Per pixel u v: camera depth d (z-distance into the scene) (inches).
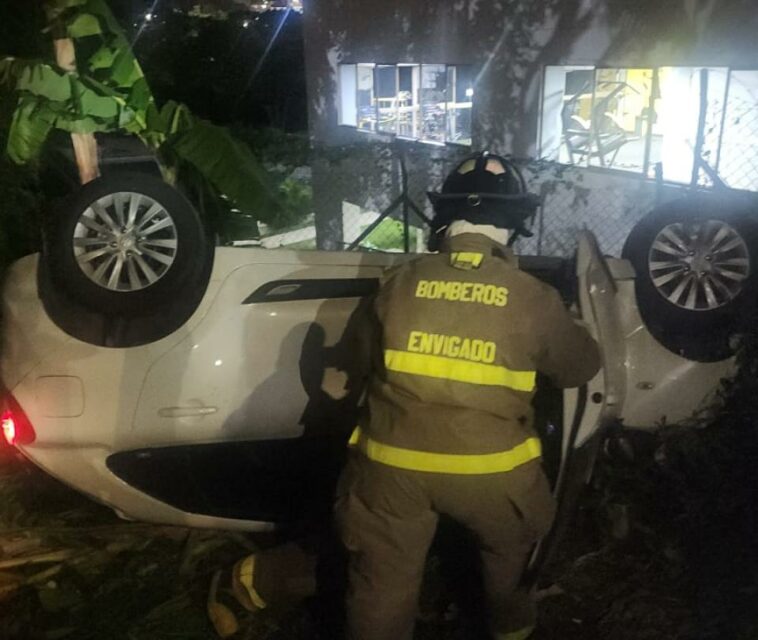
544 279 133.4
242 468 124.5
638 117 307.1
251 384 119.1
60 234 109.0
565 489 107.3
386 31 387.2
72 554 133.0
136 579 128.9
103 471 118.0
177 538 137.6
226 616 116.8
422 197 346.0
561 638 116.2
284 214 184.9
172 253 111.7
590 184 296.8
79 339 113.8
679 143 272.5
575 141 313.4
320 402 122.4
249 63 563.2
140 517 123.0
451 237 95.2
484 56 328.5
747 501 122.6
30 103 168.1
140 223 111.7
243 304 118.4
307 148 331.9
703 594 117.9
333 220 380.2
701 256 125.3
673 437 129.6
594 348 96.7
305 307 120.2
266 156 327.3
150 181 112.2
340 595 121.1
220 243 211.8
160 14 559.8
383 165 350.0
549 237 315.3
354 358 97.6
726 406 128.0
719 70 249.3
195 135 167.5
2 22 189.2
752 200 127.5
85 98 169.6
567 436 107.0
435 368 88.1
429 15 356.2
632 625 117.0
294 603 120.4
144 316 113.4
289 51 563.5
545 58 298.7
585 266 108.7
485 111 334.6
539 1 296.4
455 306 88.9
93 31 169.8
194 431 118.6
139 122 176.7
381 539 91.9
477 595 123.0
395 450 89.4
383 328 91.4
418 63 369.1
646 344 129.3
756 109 243.9
